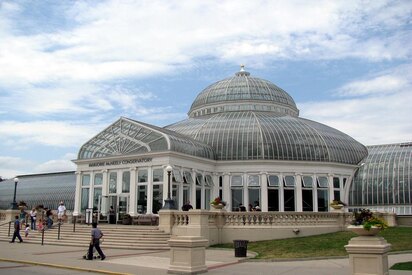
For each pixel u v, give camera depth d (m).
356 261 16.33
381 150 56.75
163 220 33.25
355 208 52.88
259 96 62.06
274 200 49.53
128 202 44.88
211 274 18.58
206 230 31.61
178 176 44.16
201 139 52.44
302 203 49.84
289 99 65.25
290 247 28.39
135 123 46.84
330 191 51.25
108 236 32.97
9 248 29.83
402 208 50.47
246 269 20.06
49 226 38.03
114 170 46.47
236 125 53.59
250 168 50.00
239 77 65.56
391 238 30.72
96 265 21.12
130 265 21.30
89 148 49.22
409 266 20.02
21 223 40.84
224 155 50.78
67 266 20.56
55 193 67.62
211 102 63.03
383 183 52.28
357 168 55.06
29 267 20.73
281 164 50.09
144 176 44.59
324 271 19.28
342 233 34.50
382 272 15.91
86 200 48.28
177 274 18.55
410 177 51.31
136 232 33.09
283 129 52.88
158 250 29.36
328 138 54.03
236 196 50.00
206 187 49.41
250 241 33.03
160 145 44.56
